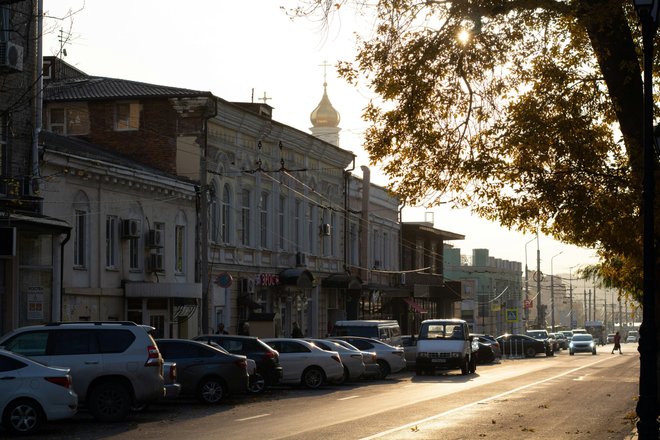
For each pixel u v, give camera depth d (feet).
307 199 173.88
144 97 133.80
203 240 109.81
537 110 56.90
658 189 55.36
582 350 256.32
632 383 118.32
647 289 48.37
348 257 198.49
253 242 152.25
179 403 84.79
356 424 66.03
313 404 84.43
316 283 178.60
